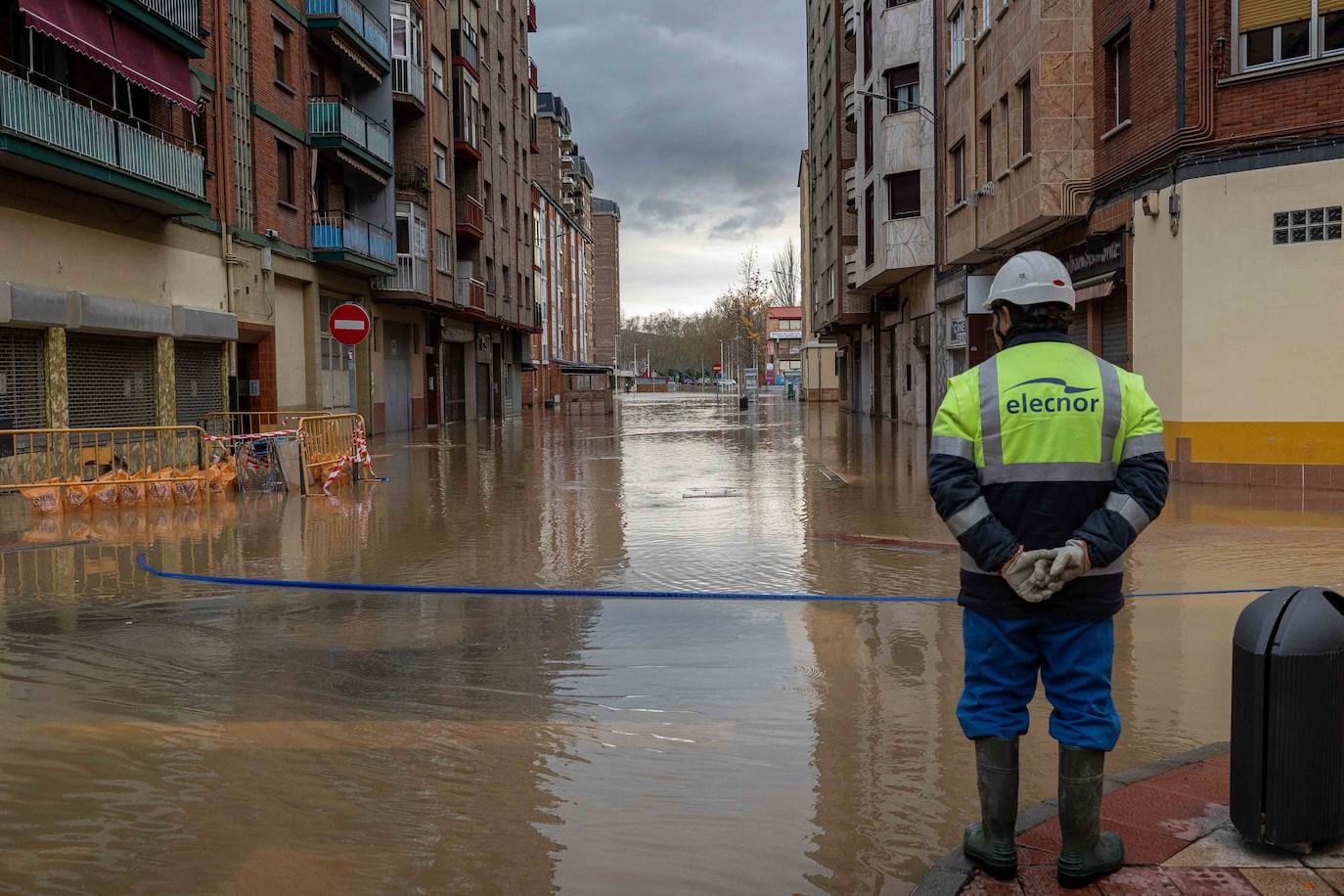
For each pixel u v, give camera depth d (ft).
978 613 9.54
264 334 72.90
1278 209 41.65
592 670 17.19
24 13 45.34
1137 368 48.34
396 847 10.57
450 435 97.81
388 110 94.38
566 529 33.81
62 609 22.16
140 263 57.72
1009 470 9.20
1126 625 19.66
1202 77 42.73
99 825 11.10
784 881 9.84
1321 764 9.43
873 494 42.78
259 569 26.81
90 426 54.13
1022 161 57.67
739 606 21.95
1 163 46.09
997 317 10.02
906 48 88.22
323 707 15.25
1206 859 9.55
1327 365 41.16
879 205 92.43
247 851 10.48
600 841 10.70
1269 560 26.22
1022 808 11.39
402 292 96.53
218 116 66.08
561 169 301.84
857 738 13.79
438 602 22.82
